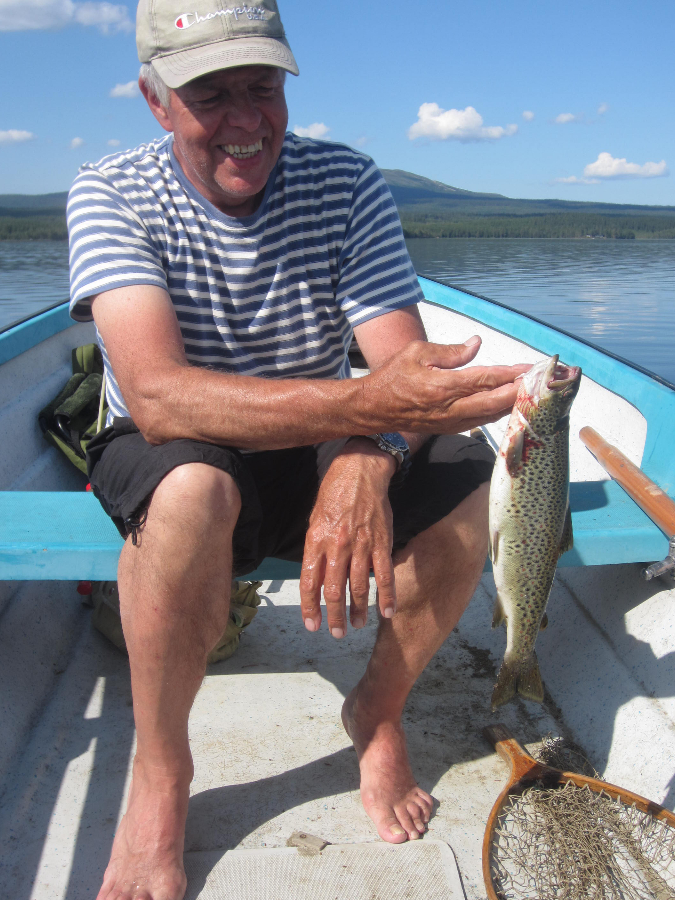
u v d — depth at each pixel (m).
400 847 1.60
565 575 2.56
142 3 1.52
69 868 1.58
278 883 1.50
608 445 2.27
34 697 2.06
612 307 25.89
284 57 1.47
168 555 1.35
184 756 1.48
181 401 1.45
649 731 1.82
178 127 1.53
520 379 1.38
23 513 1.94
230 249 1.67
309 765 1.88
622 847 1.55
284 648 2.43
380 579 1.46
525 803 1.68
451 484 1.61
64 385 3.48
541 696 1.65
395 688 1.67
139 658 1.39
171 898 1.41
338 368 1.91
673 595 1.97
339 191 1.74
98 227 1.60
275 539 1.78
